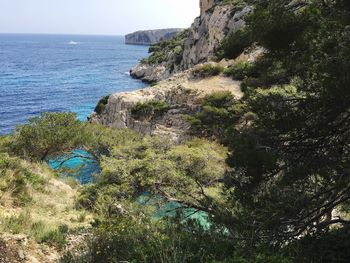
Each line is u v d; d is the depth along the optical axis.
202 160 17.94
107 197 15.86
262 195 7.90
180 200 15.41
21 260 8.33
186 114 38.28
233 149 8.09
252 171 7.67
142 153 21.58
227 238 8.10
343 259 7.08
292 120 7.45
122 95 44.47
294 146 7.75
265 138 7.86
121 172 17.41
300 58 7.55
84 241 9.27
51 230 10.46
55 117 27.17
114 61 182.12
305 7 8.13
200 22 93.25
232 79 43.66
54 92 87.19
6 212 12.42
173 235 7.88
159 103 40.81
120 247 7.89
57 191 18.22
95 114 49.16
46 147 25.75
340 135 7.68
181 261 7.03
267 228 7.67
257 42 8.23
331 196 8.20
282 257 6.93
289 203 7.65
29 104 72.62
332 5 7.77
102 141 27.88
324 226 7.90
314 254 7.18
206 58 85.12
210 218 9.20
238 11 78.88
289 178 7.75
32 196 15.51
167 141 23.67
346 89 6.57
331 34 6.98
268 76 8.88
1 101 74.88
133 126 40.97
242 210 8.31
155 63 115.31
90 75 124.38
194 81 44.97
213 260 6.73
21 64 155.88
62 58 194.88
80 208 16.12
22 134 25.34
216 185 16.98
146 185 16.72
